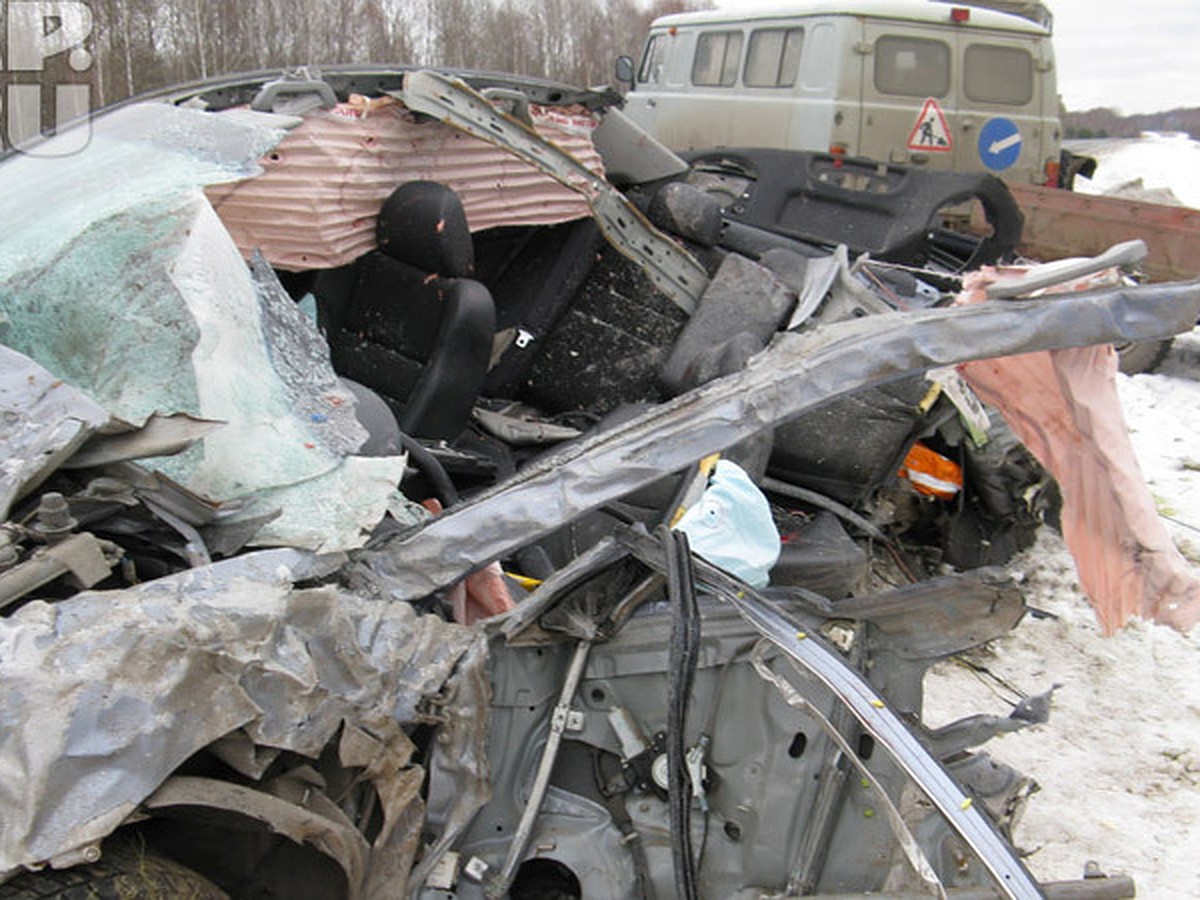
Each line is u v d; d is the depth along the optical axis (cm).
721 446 254
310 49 1330
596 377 483
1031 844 347
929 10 853
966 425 446
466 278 398
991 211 572
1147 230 827
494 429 445
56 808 170
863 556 395
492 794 250
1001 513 493
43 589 208
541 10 2180
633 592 257
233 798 190
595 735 258
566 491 254
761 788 252
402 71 429
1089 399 282
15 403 230
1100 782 385
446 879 235
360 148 383
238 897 222
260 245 368
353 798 225
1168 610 281
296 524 246
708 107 941
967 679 445
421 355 406
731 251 536
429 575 252
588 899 250
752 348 425
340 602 226
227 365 259
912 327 264
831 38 840
